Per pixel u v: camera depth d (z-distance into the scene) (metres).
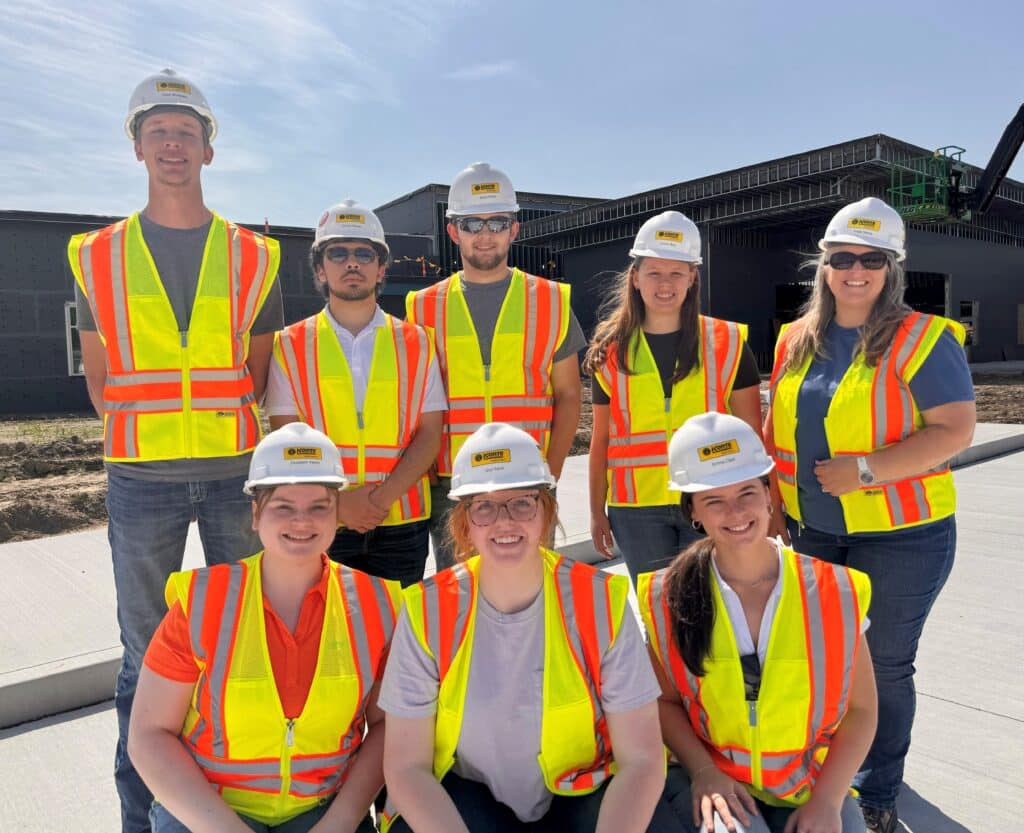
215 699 2.12
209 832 2.04
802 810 2.17
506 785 2.18
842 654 2.22
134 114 2.81
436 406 3.37
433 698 2.15
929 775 2.97
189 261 2.89
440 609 2.15
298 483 2.17
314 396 3.19
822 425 2.78
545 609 2.15
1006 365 32.38
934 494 2.66
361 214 3.22
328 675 2.18
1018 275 38.22
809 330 2.87
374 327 3.29
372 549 3.29
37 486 8.36
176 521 2.87
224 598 2.19
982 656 3.94
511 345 3.47
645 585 2.46
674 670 2.37
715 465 2.29
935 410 2.60
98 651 3.80
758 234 29.69
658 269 3.21
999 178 25.88
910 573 2.65
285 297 23.39
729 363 3.32
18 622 4.18
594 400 3.60
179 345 2.85
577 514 6.45
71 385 20.33
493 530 2.10
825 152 23.44
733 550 2.30
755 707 2.23
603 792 2.21
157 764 2.10
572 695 2.12
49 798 2.92
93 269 2.83
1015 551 5.60
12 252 19.50
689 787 2.32
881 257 2.68
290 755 2.16
